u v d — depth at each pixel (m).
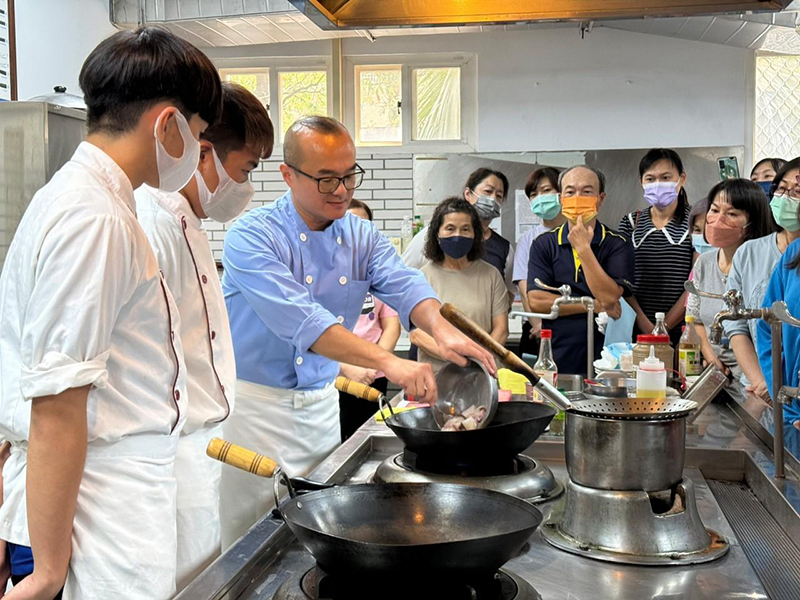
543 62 5.58
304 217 2.15
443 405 1.84
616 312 3.49
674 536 1.28
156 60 1.19
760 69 5.38
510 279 5.52
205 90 1.24
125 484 1.29
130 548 1.28
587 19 2.60
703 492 1.62
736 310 1.62
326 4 2.51
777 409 1.59
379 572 0.99
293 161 2.01
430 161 5.68
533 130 5.64
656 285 4.04
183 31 5.06
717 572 1.21
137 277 1.25
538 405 1.80
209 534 1.62
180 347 1.40
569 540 1.33
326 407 2.34
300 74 5.87
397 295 2.15
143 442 1.33
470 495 1.23
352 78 5.77
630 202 5.49
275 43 5.80
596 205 3.48
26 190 3.29
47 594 1.16
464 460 1.60
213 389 1.67
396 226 5.79
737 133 5.41
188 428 1.60
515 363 1.42
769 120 5.40
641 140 5.52
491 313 3.54
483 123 5.69
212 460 1.66
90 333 1.13
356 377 3.21
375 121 5.84
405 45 5.69
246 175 1.74
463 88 5.71
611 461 1.29
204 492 1.61
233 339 2.22
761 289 2.88
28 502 1.14
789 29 4.48
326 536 1.00
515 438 1.57
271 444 2.21
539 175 4.71
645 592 1.14
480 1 2.58
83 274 1.12
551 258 3.65
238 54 5.85
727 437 2.02
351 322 2.29
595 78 5.54
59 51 4.54
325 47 5.77
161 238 1.57
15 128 3.28
